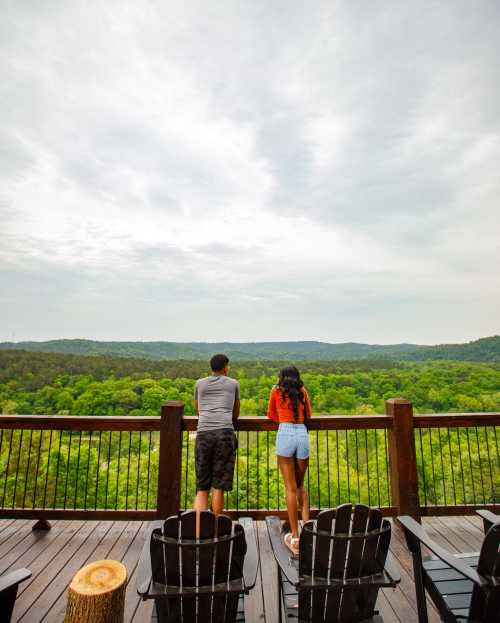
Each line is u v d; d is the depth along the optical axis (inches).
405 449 143.6
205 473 135.5
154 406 1083.9
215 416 138.2
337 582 64.1
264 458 593.0
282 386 132.0
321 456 754.8
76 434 719.7
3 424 142.4
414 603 95.3
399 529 139.0
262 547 125.5
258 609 92.2
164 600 61.5
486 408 1069.8
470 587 77.9
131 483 647.8
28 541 130.3
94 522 146.6
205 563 60.7
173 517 59.7
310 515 142.3
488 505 142.6
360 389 1235.2
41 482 641.0
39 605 93.2
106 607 66.6
